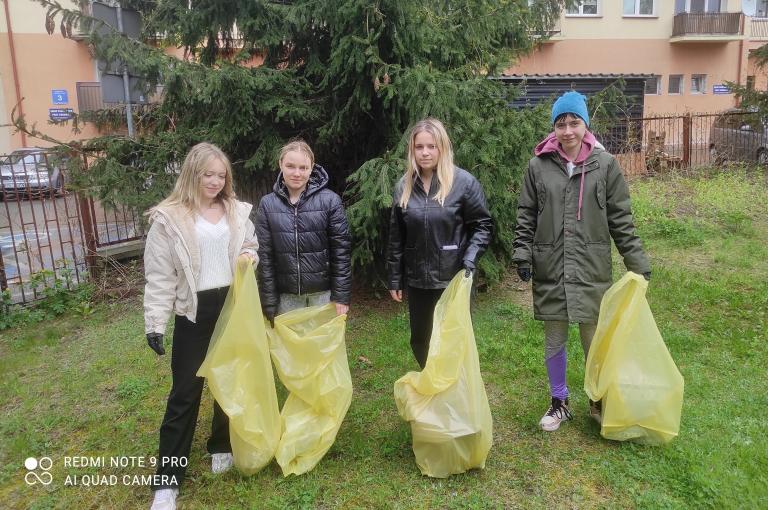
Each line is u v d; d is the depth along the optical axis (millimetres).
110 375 4078
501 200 4848
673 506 2424
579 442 2961
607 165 2846
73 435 3303
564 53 19797
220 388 2551
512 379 3723
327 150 5547
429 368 2664
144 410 3523
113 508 2645
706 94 20891
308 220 3051
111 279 6086
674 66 20547
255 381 2639
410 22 4453
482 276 5379
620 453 2828
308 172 3000
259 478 2744
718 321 4457
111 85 5719
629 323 2760
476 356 2721
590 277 2898
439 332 2693
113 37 4359
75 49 17797
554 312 2961
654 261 6234
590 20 19781
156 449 3096
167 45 5465
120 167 5172
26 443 3178
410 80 4254
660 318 4645
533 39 6691
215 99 4832
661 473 2641
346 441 3045
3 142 17344
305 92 5137
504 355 4047
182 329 2637
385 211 4645
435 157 2822
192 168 2617
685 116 11797
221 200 2775
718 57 20641
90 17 4371
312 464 2779
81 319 5395
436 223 2852
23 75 17578
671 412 2766
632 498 2514
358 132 5375
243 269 2691
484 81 4719
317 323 2982
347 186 5543
